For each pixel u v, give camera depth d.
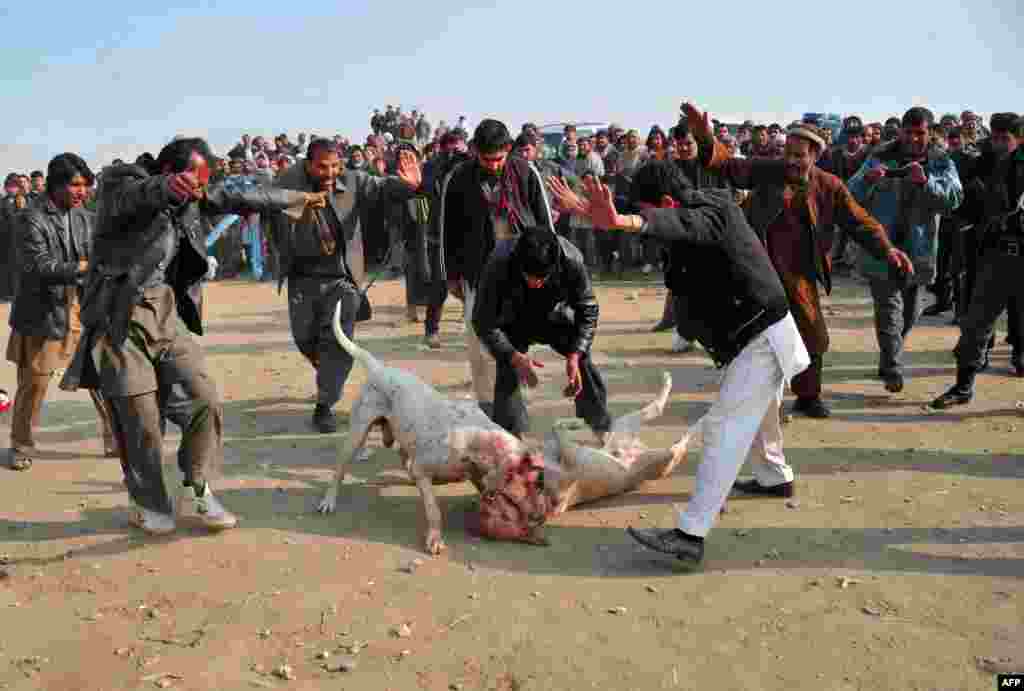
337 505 5.34
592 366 5.75
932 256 7.45
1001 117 6.66
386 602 4.14
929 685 3.40
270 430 6.91
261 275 16.67
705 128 5.86
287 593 4.23
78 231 6.09
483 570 4.46
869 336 9.70
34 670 3.66
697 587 4.24
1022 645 3.64
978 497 5.23
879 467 5.78
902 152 7.50
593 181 3.93
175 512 5.26
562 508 5.08
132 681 3.57
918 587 4.16
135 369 4.60
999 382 7.73
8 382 8.74
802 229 6.16
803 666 3.56
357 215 6.76
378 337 10.45
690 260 4.45
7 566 4.59
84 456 6.43
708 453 4.39
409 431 4.87
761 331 4.39
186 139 4.63
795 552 4.58
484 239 5.99
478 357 6.03
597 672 3.56
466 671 3.59
